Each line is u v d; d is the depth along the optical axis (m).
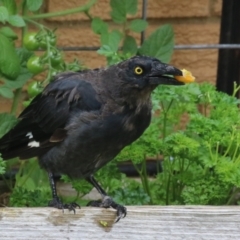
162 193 7.96
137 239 6.91
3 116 8.09
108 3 9.57
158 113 9.37
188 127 7.66
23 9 8.52
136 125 7.05
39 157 7.33
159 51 8.69
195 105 8.38
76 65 8.24
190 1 9.70
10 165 8.51
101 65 9.69
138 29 8.74
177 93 7.82
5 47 8.05
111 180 7.91
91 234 6.91
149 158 9.27
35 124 7.26
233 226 6.91
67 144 7.00
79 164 7.15
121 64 6.97
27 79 8.34
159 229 6.90
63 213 6.86
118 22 8.76
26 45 8.20
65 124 7.05
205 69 9.82
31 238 6.84
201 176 7.61
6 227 6.82
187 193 7.53
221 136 7.50
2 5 8.21
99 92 6.98
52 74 8.04
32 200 7.65
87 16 9.06
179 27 9.78
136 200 7.62
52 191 7.22
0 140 7.43
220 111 7.81
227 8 9.30
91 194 8.42
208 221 6.90
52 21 9.55
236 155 7.70
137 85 6.88
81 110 7.00
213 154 7.66
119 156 7.63
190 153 7.57
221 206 6.98
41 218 6.84
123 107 6.94
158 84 6.94
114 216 6.89
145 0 9.10
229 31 9.34
